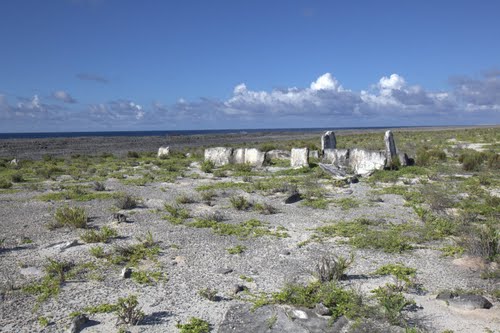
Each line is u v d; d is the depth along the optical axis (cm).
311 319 691
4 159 3991
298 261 981
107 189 2017
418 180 2072
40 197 1788
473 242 1001
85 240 1113
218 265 957
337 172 2286
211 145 6297
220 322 689
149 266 947
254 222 1330
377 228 1256
